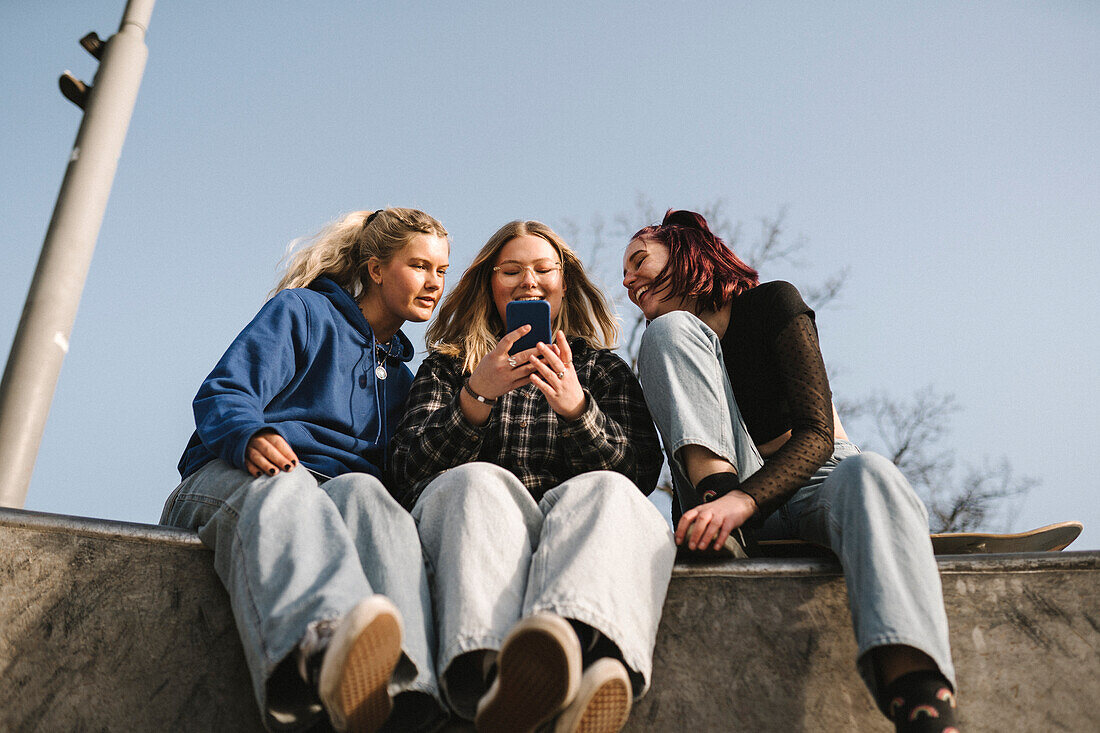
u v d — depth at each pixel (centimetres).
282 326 271
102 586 208
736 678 207
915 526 202
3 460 289
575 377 243
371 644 160
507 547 200
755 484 221
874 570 194
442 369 290
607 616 185
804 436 233
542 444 262
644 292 294
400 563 197
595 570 191
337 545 193
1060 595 212
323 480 257
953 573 215
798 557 237
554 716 168
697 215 304
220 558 210
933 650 180
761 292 273
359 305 312
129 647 204
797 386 246
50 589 206
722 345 275
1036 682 204
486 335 300
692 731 202
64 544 210
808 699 205
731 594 215
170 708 200
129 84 356
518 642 160
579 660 163
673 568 217
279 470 222
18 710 196
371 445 276
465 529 201
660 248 293
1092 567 213
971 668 206
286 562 190
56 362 307
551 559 197
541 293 308
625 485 212
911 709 179
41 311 311
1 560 207
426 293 307
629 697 171
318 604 177
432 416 255
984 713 202
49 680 199
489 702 166
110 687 200
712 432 231
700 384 238
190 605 209
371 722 168
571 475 263
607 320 328
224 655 206
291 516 200
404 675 181
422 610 192
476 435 246
